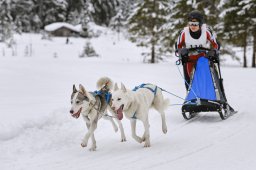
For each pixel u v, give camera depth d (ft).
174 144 24.99
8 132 26.71
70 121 32.45
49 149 25.44
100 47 212.02
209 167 19.56
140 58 178.81
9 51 188.14
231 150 22.61
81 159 22.62
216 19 113.91
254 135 26.13
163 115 28.35
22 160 22.79
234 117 32.89
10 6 248.73
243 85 57.06
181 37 33.83
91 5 277.44
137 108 24.66
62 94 47.78
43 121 30.50
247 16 106.73
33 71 85.30
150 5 132.16
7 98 43.68
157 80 64.90
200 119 32.76
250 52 163.22
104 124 32.37
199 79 32.30
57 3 284.61
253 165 19.48
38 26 273.95
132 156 22.57
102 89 27.81
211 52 32.63
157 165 20.36
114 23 273.95
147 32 135.23
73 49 203.62
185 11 117.29
